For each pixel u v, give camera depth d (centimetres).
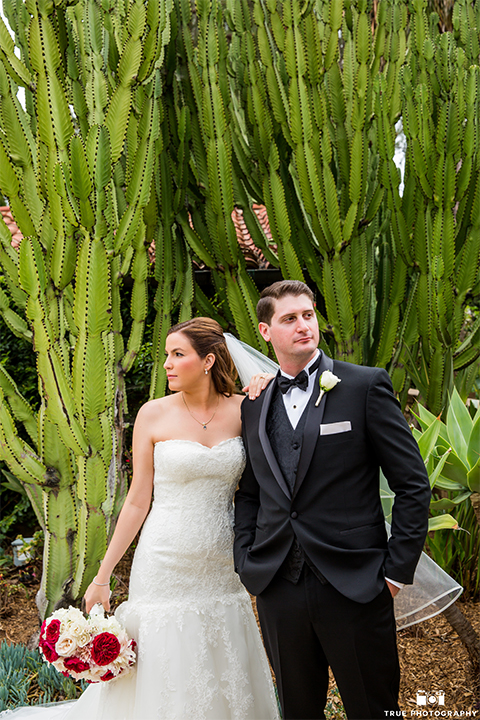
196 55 393
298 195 413
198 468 207
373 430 177
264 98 385
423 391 446
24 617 409
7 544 551
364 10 366
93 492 298
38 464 312
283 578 179
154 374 398
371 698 172
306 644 178
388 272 451
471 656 280
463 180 379
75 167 256
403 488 175
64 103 274
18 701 279
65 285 294
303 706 185
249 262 606
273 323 189
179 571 206
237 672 206
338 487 176
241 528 203
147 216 369
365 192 378
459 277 411
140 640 204
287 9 348
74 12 346
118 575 475
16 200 279
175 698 195
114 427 350
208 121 372
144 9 273
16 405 349
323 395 184
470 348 431
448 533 389
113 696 211
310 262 417
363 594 165
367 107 368
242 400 232
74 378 288
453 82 387
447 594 240
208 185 389
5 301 364
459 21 445
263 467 190
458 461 290
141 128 305
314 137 358
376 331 451
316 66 354
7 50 280
